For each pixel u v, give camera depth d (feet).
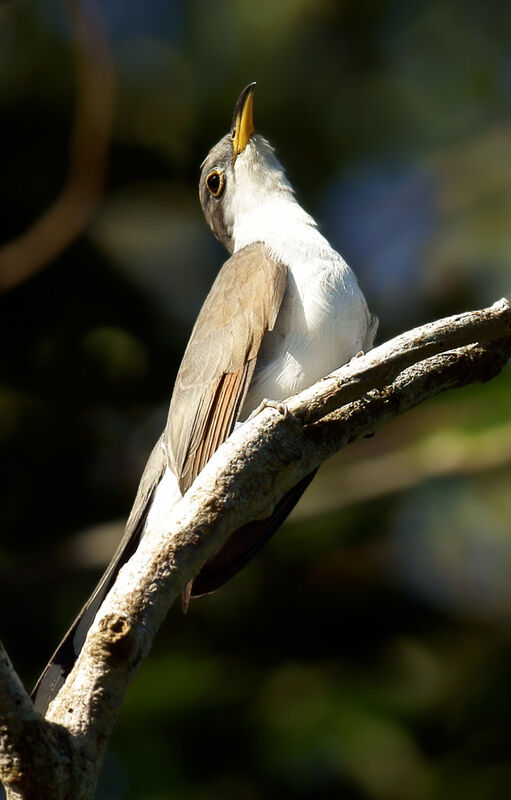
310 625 37.17
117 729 33.76
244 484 18.19
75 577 38.14
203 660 35.68
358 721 34.09
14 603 37.32
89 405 40.47
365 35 47.37
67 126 41.83
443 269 43.62
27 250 37.96
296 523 38.14
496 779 33.83
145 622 16.67
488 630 37.93
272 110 45.91
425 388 19.93
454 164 46.80
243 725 34.14
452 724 35.19
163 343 41.04
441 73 48.47
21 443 39.50
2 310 40.06
